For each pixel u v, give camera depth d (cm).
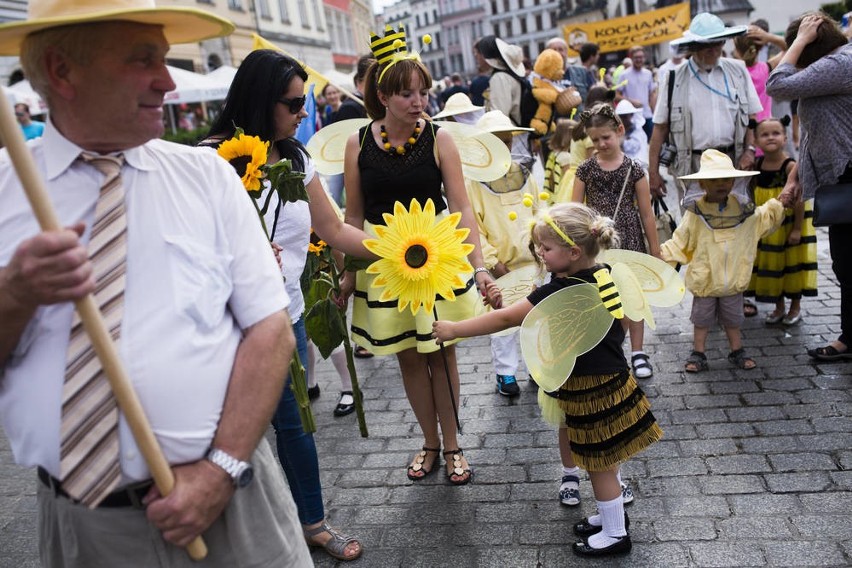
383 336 307
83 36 132
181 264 141
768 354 431
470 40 9625
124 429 137
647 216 401
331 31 4134
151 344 137
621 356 270
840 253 395
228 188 154
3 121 113
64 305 135
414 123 298
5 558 299
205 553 146
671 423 360
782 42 568
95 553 148
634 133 612
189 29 149
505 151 335
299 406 249
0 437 422
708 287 407
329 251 296
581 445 266
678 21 1912
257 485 158
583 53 1040
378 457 360
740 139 496
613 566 261
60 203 138
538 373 249
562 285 265
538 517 296
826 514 276
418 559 277
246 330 153
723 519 280
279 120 262
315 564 279
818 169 389
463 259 269
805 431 338
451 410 329
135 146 143
